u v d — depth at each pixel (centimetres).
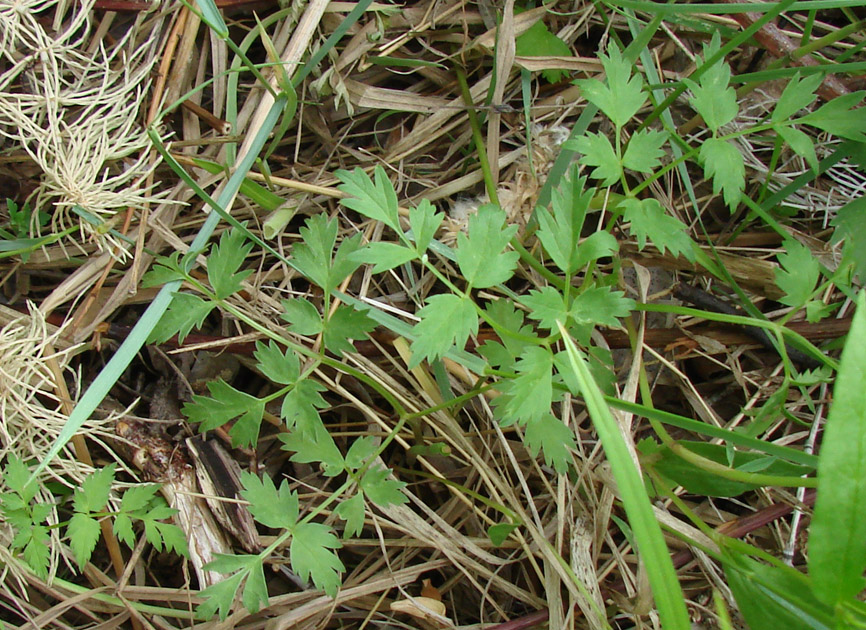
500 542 34
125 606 34
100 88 35
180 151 37
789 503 35
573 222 29
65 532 35
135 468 35
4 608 35
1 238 35
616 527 36
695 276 38
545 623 34
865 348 22
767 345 37
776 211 39
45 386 35
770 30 36
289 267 37
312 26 36
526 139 37
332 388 35
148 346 37
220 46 37
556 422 31
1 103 33
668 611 23
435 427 36
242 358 37
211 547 34
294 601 35
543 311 29
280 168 39
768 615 29
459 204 38
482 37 37
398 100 38
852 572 22
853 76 38
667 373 38
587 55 40
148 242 36
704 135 39
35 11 34
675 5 33
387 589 35
